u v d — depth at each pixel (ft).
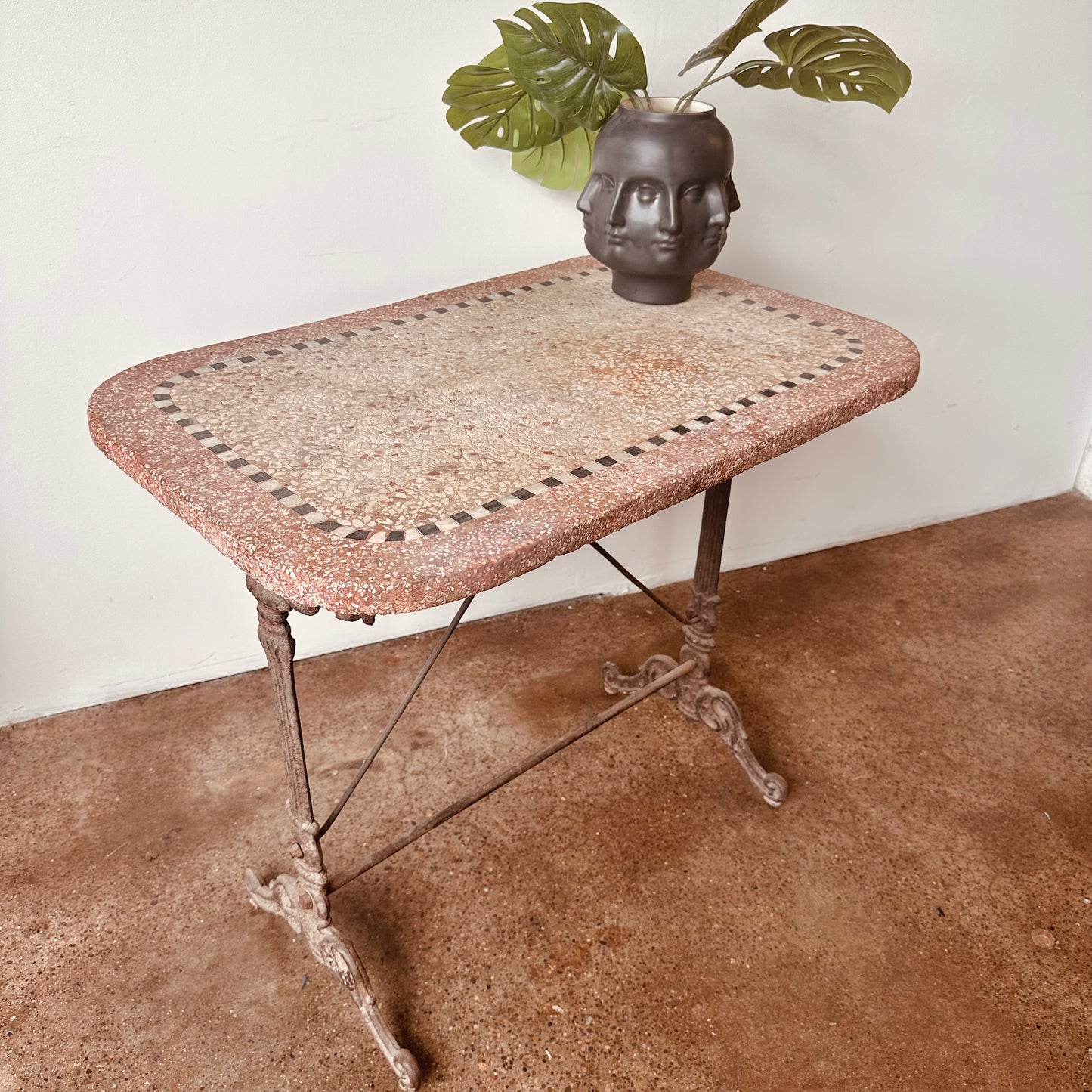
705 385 4.34
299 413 4.03
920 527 8.98
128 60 4.96
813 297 7.45
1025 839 5.77
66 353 5.49
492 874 5.45
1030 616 7.78
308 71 5.35
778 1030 4.69
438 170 5.93
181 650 6.63
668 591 7.93
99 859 5.45
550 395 4.24
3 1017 4.65
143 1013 4.70
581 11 4.77
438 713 6.58
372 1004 4.48
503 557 3.11
